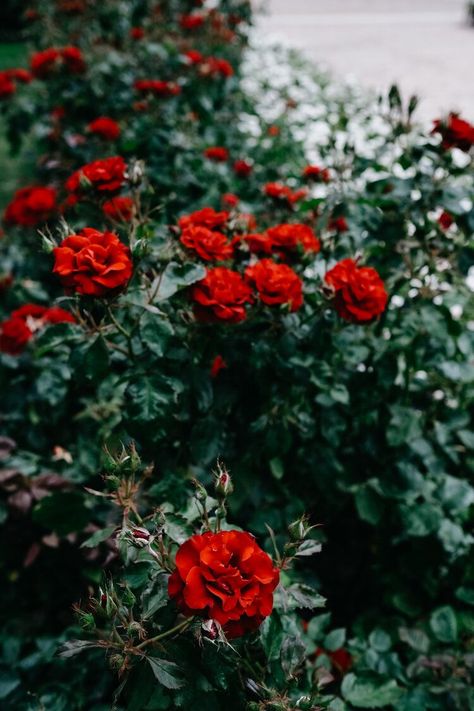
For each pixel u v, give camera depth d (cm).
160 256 142
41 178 374
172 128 303
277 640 118
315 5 1780
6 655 186
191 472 173
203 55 489
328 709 135
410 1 1883
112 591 106
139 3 491
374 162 206
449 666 169
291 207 221
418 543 201
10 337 219
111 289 124
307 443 192
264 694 115
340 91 568
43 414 238
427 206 188
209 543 96
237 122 457
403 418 194
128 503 123
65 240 128
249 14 595
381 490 194
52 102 382
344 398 179
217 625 93
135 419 143
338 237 197
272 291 143
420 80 899
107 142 308
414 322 188
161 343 138
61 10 502
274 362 154
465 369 199
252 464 184
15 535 201
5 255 332
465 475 226
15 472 190
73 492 177
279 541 180
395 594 200
